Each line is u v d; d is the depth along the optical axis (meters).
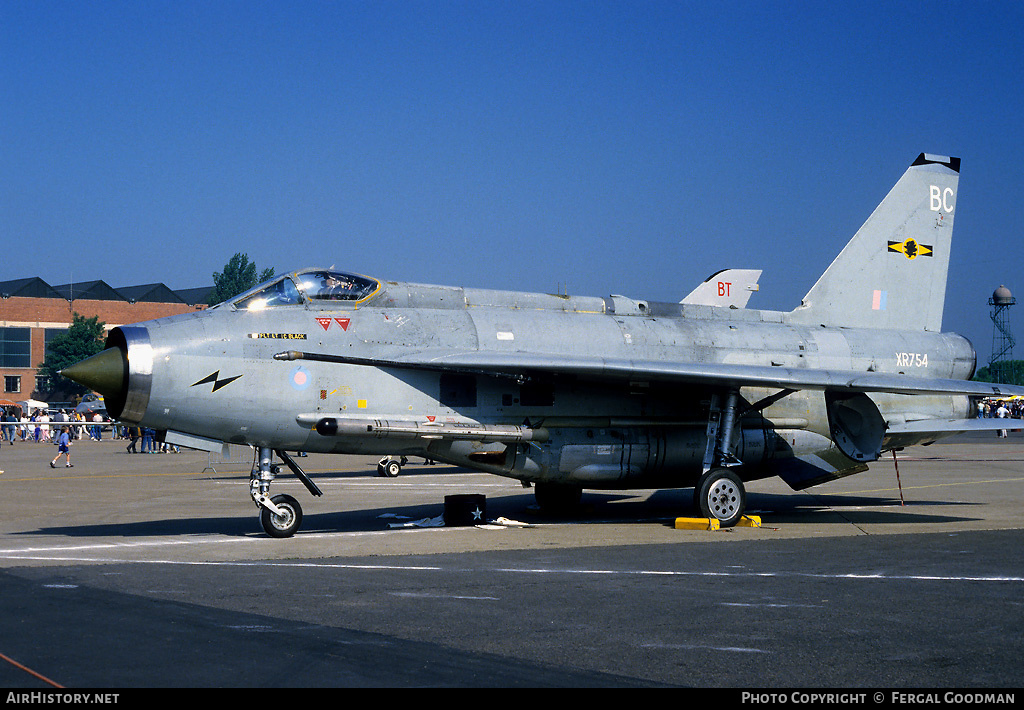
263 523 12.53
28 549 11.43
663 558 10.60
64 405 81.44
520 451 14.01
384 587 8.73
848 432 15.84
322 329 13.16
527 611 7.66
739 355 15.80
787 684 5.65
